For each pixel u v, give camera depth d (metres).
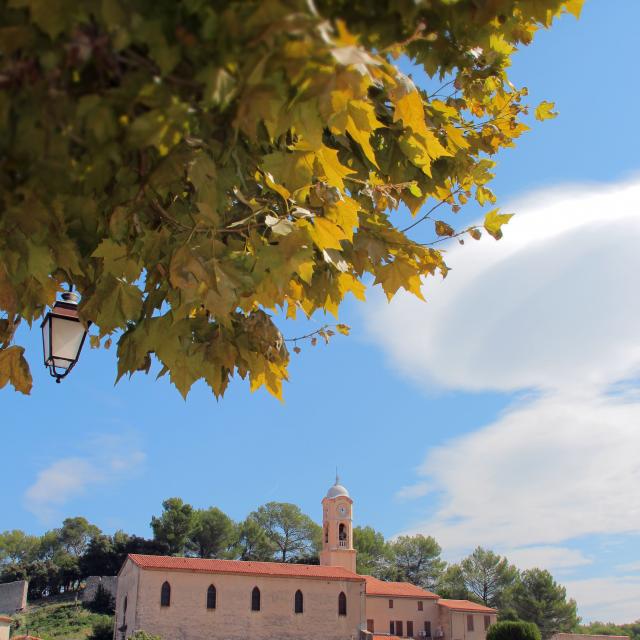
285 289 3.60
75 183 2.68
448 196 5.07
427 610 78.00
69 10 2.18
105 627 69.00
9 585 82.88
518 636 65.62
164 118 2.41
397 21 2.83
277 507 117.25
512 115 5.51
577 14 3.31
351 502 72.88
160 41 2.30
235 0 2.23
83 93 2.40
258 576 60.31
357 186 4.54
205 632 56.75
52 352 5.81
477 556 104.94
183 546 104.25
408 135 4.26
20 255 3.19
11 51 2.20
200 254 3.37
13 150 2.30
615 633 103.19
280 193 3.60
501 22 3.53
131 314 3.86
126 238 3.63
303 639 60.00
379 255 4.31
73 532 124.75
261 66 2.26
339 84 2.43
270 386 4.32
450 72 3.95
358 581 64.06
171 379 4.07
